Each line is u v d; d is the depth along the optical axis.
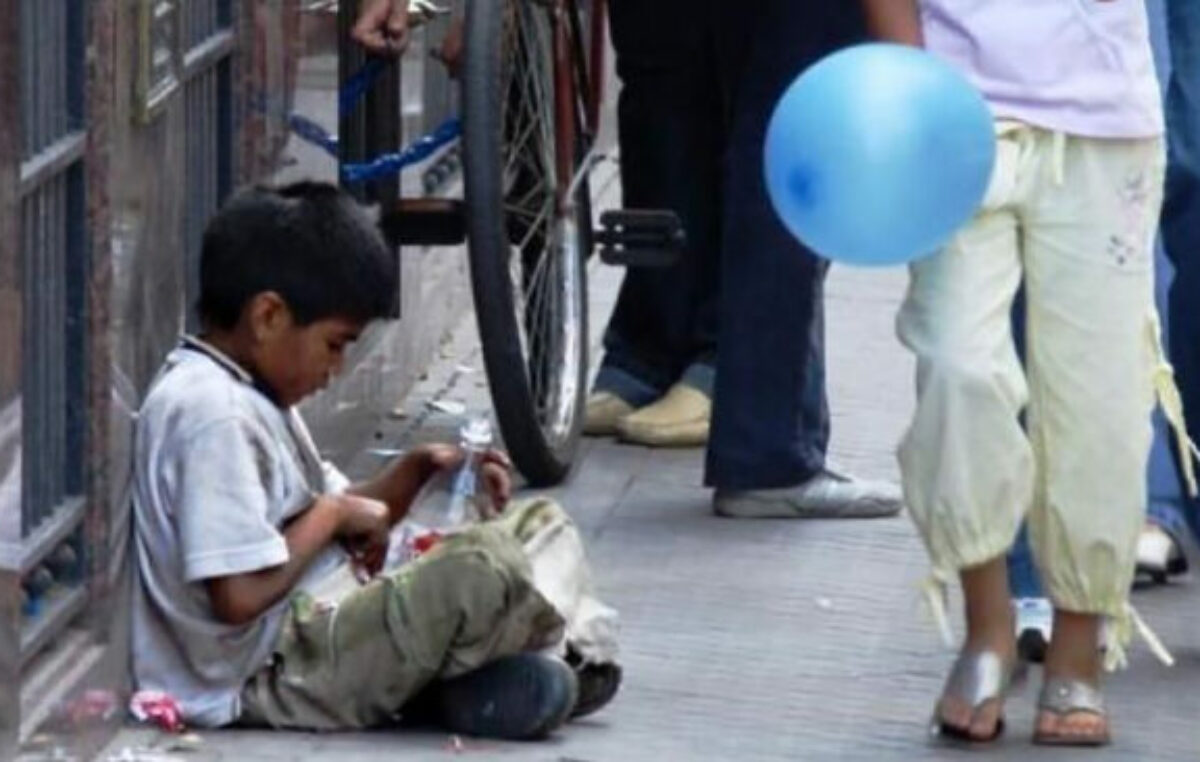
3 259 8.09
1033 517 9.65
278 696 9.45
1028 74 9.36
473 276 11.66
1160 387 9.59
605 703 9.88
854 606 11.38
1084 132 9.34
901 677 10.55
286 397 9.54
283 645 9.46
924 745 9.80
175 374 9.38
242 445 9.28
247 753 9.26
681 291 13.49
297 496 9.49
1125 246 9.42
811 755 9.68
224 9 10.34
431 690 9.62
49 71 8.69
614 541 12.09
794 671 10.59
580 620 9.75
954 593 11.50
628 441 13.43
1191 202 11.33
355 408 12.78
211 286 9.42
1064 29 9.34
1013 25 9.36
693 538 12.16
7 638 8.26
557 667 9.51
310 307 9.37
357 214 9.49
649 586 11.52
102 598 9.11
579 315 12.75
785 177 8.75
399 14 11.86
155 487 9.33
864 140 8.59
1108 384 9.47
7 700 8.27
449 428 13.48
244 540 9.23
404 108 13.27
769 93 12.14
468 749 9.45
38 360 8.77
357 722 9.50
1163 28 11.24
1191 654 10.89
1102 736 9.78
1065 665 9.79
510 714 9.51
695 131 13.33
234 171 10.42
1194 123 11.24
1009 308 9.46
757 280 12.28
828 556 11.99
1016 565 10.50
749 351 12.31
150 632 9.43
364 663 9.40
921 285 9.41
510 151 12.26
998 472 9.39
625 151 13.44
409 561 9.70
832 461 13.45
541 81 12.30
